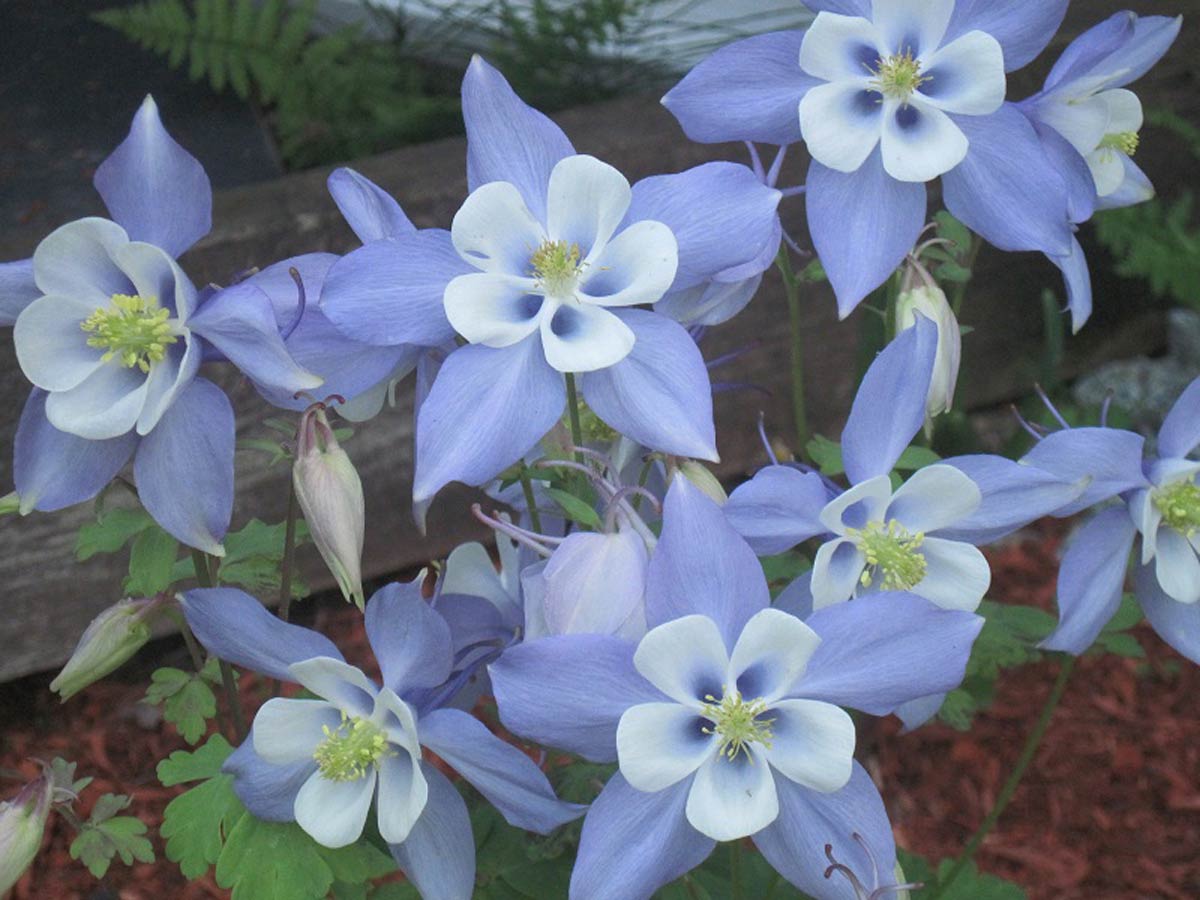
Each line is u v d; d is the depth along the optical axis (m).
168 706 0.29
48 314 0.23
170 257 0.23
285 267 0.24
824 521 0.23
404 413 0.53
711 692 0.21
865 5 0.25
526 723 0.21
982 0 0.25
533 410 0.22
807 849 0.22
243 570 0.30
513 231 0.22
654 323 0.22
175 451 0.24
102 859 0.27
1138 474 0.25
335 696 0.24
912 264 0.26
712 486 0.23
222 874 0.24
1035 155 0.25
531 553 0.27
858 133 0.25
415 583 0.22
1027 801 0.50
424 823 0.24
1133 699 0.54
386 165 0.52
